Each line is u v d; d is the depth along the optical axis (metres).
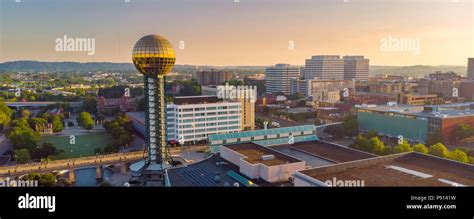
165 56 182.88
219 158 165.62
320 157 163.75
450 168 123.56
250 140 192.12
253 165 131.00
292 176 127.62
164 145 194.50
